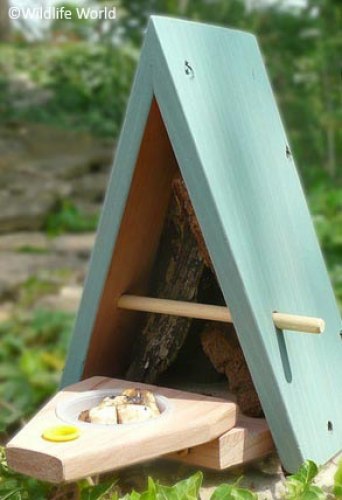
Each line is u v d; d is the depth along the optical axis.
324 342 0.95
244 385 0.93
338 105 2.97
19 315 1.87
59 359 1.55
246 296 0.86
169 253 0.95
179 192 0.92
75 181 3.23
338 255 2.13
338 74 2.98
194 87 0.88
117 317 0.94
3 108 3.49
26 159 3.29
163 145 0.90
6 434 1.02
